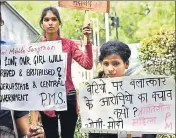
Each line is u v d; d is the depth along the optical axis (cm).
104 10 539
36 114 494
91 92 422
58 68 451
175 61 819
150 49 824
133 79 412
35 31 929
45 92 453
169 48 824
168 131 403
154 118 406
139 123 411
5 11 920
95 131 418
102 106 420
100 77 442
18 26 928
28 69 458
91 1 535
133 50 827
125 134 420
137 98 412
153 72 816
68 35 1115
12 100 461
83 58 482
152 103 408
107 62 422
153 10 1443
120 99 416
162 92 405
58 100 451
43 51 453
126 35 1429
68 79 485
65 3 529
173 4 1420
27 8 1406
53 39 491
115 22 1077
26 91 457
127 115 414
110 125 418
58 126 505
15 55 459
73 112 493
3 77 462
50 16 486
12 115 488
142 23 1443
